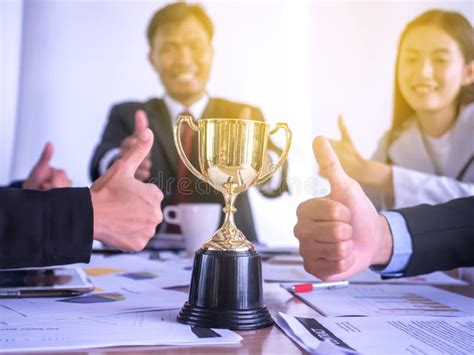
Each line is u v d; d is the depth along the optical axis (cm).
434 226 104
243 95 305
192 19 300
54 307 82
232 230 81
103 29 297
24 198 80
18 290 91
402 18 293
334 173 95
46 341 63
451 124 284
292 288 102
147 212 90
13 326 70
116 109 298
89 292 94
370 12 295
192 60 300
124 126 297
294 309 88
